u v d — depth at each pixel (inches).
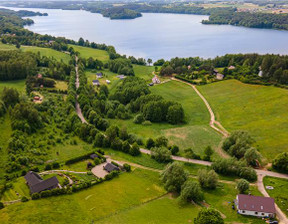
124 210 3051.2
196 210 3034.0
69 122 5472.4
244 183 3307.1
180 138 5064.0
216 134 5177.2
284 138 4667.8
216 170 3895.2
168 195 3385.8
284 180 3636.8
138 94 7012.8
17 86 7406.5
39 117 5255.9
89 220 2854.3
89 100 6707.7
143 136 5201.8
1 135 4579.2
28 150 4281.5
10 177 3641.7
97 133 4879.4
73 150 4574.3
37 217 2810.0
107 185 3585.1
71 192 3356.3
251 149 3939.5
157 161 4244.6
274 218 2881.4
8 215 2827.3
